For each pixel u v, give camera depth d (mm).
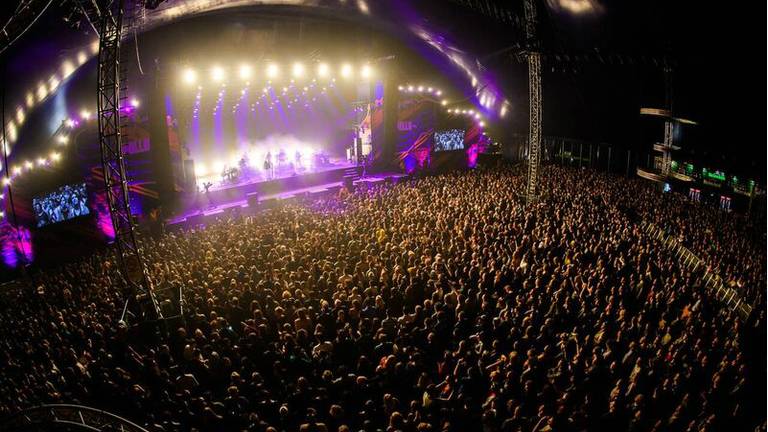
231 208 28641
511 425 8211
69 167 26578
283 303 12789
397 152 38750
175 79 27297
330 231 18500
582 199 23031
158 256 17812
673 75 28672
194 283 14703
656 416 8812
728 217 20859
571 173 32344
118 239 13891
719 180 27344
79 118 26328
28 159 24750
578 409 8852
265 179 35125
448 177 30812
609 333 11188
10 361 11477
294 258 16125
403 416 8945
